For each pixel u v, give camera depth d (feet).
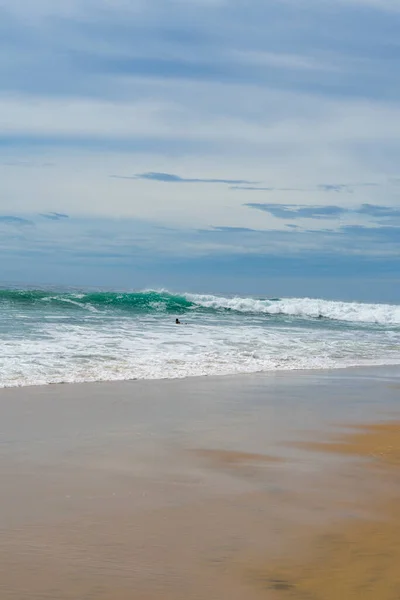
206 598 12.94
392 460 24.45
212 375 45.55
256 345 63.77
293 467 23.11
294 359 55.88
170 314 106.32
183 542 15.71
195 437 27.53
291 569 14.24
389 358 61.62
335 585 13.48
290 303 125.70
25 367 43.34
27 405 32.76
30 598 12.75
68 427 28.45
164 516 17.53
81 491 19.61
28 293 110.01
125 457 23.85
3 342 53.72
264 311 123.85
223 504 18.69
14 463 22.45
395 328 106.42
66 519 17.11
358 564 14.53
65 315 87.56
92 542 15.60
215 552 15.14
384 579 13.80
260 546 15.53
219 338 67.67
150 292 121.29
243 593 13.14
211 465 23.16
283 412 33.94
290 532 16.48
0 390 36.29
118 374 43.37
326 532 16.53
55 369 43.47
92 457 23.67
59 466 22.30
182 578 13.78
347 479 21.65
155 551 15.15
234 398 37.47
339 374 49.26
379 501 19.27
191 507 18.35
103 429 28.35
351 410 35.14
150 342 60.54
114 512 17.75
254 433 28.71
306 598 12.94
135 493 19.54
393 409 35.91
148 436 27.40
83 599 12.79
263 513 17.95
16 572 13.85
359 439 27.99
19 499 18.65
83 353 50.65
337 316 123.44
